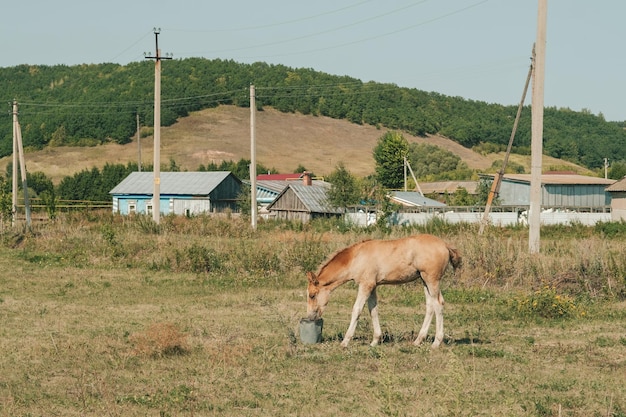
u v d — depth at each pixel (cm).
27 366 1286
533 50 3947
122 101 17488
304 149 17400
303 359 1340
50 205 5850
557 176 8081
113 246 3169
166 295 2250
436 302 1445
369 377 1212
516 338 1559
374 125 19312
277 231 4591
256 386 1165
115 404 1053
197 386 1162
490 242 2531
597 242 2556
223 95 19025
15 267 2866
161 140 16975
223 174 7912
